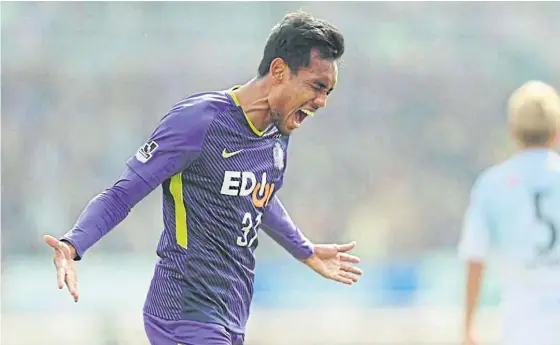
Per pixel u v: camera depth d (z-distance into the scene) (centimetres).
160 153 1095
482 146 8669
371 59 8588
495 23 8756
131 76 8131
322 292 6241
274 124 1153
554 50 8731
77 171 7900
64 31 8012
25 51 7912
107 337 5116
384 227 8425
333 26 1125
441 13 8694
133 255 7331
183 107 1123
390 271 6425
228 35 8288
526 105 1373
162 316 1137
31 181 7738
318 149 8444
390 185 8531
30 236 7612
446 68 8700
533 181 1337
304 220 8319
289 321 5522
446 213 8556
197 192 1123
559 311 1309
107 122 8050
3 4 7825
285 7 8331
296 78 1115
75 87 8025
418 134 8606
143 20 8181
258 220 1185
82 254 1051
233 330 1155
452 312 5734
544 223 1322
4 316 5569
